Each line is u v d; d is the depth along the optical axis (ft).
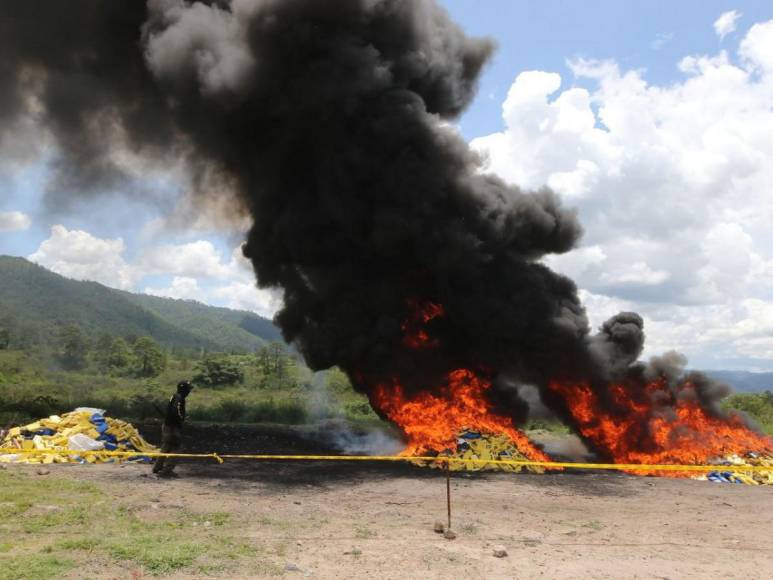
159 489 33.86
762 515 33.55
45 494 29.86
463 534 26.14
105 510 27.27
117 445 46.93
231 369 207.21
